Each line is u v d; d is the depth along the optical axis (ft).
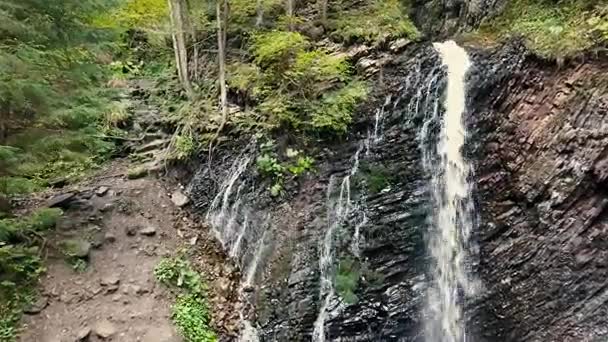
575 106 25.34
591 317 22.71
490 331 25.85
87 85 28.50
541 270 24.68
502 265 26.07
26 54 22.99
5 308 25.16
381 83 33.24
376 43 35.76
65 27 26.12
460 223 28.12
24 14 24.17
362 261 27.94
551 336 23.76
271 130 32.35
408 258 27.86
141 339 25.75
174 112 38.50
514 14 33.06
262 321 27.14
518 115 27.63
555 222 24.62
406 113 31.68
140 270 28.50
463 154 28.94
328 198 29.99
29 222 26.99
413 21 41.57
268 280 28.30
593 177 23.48
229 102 36.81
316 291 27.32
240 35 41.47
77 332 25.30
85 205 30.91
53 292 26.48
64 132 26.94
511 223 26.32
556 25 28.96
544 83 27.14
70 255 28.04
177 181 33.91
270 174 31.24
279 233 29.48
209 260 30.01
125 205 31.48
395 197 29.19
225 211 31.63
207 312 27.61
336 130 31.40
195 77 41.29
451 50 32.91
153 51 48.14
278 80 34.68
